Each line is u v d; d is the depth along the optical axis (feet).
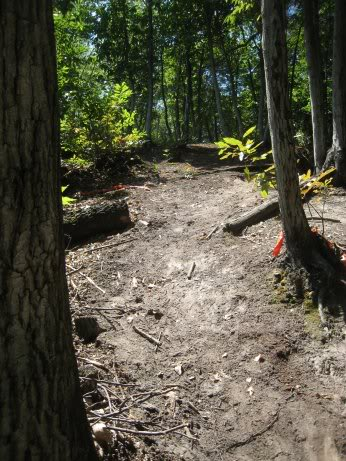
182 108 112.78
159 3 74.79
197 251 18.83
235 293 15.94
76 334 14.56
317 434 11.12
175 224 21.61
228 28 68.44
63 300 6.93
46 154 6.22
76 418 7.38
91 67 59.41
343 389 12.16
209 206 23.61
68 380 7.14
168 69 101.24
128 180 30.40
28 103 5.90
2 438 6.48
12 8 5.64
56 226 6.55
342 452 10.71
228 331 14.46
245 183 27.43
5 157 5.83
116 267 18.42
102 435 9.39
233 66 90.27
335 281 15.15
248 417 11.66
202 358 13.57
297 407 11.81
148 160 39.93
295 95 58.80
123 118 35.35
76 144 32.96
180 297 16.30
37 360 6.58
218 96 67.21
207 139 124.77
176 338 14.47
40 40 5.95
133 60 79.10
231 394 12.34
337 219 19.84
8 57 5.67
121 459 9.51
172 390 12.21
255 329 14.32
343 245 17.46
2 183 5.85
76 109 33.86
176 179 30.19
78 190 30.09
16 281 6.15
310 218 20.03
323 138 27.35
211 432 11.27
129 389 12.29
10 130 5.82
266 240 18.58
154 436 10.78
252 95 88.58
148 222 21.85
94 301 16.35
